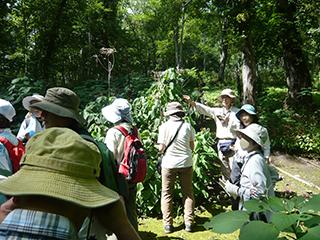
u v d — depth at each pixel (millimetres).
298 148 10016
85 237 1444
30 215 1207
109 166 2516
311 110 12742
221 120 6105
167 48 30953
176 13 25625
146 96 7254
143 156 3740
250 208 1669
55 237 1191
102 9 20734
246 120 4625
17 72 17062
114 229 1474
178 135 5273
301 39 13711
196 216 5926
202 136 6645
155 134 6191
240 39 11508
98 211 1462
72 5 18172
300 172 8727
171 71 6672
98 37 22062
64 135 1325
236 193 3523
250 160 3400
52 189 1223
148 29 32562
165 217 5371
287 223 1500
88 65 20000
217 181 6832
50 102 2613
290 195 7043
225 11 11664
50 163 1256
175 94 6582
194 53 37312
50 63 17812
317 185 7801
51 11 17578
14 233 1186
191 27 28156
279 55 14133
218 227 1613
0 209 1275
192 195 5457
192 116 7262
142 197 5898
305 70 13531
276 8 13102
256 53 14031
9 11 16516
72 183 1254
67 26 18078
